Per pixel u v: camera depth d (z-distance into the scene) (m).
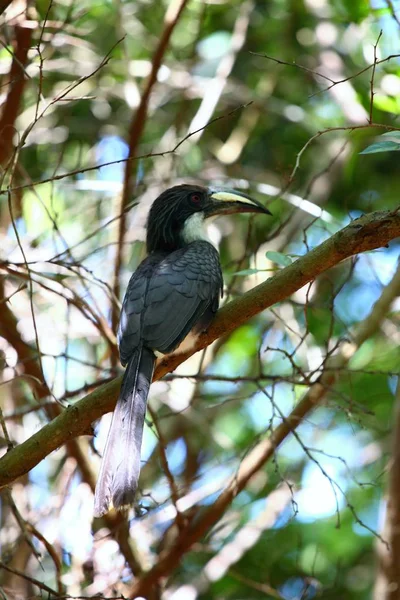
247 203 10.44
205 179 13.55
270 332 13.52
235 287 13.19
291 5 14.93
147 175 14.71
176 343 8.44
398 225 7.34
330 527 12.95
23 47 10.70
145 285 8.88
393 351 13.52
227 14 15.34
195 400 12.43
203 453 13.70
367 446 13.52
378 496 13.20
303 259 7.68
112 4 14.21
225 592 12.44
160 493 12.16
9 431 11.72
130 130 12.06
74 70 14.25
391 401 13.46
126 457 7.37
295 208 12.34
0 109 11.38
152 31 15.01
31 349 10.60
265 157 15.30
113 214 12.94
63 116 14.20
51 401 10.05
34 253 11.58
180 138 13.69
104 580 10.55
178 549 10.53
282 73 15.32
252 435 13.96
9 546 11.30
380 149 7.25
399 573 10.38
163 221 10.41
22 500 11.45
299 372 9.31
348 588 12.62
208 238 10.44
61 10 13.81
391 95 11.55
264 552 12.84
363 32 13.27
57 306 12.91
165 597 11.84
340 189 14.71
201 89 14.45
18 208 11.84
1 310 10.55
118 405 7.71
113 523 10.91
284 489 12.16
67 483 11.26
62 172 13.91
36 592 11.40
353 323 13.48
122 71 14.51
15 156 8.18
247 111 14.89
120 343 8.52
